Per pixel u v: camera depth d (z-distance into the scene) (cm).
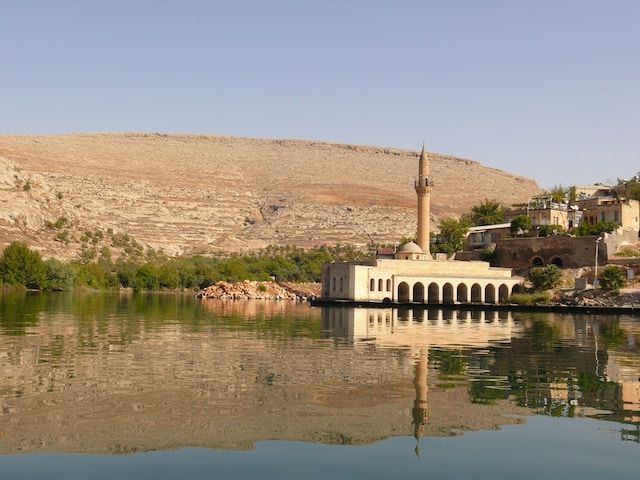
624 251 16100
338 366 4875
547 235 17450
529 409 3638
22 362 4778
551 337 7425
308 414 3434
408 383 4250
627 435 3186
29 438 2984
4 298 13975
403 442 3047
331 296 16538
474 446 3011
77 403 3544
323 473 2675
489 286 16175
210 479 2594
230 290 18875
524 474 2700
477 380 4406
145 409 3459
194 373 4462
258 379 4288
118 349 5609
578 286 14662
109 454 2822
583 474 2708
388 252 19988
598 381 4453
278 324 8831
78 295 17288
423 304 14625
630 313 11969
